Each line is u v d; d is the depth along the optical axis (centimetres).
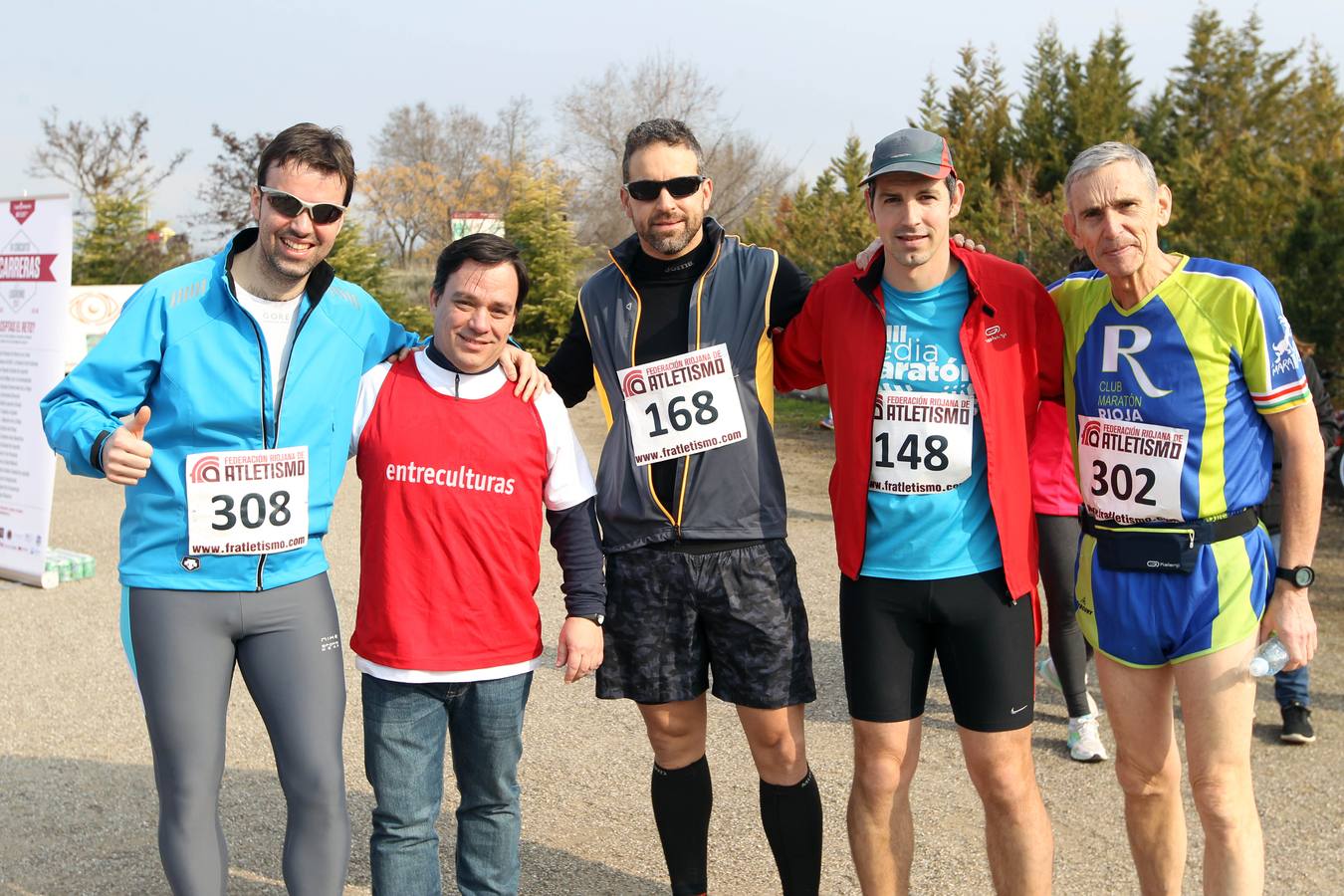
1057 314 317
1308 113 2586
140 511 282
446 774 466
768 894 358
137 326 278
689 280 332
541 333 2317
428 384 297
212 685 279
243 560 281
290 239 274
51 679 581
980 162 2317
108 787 443
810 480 1220
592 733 506
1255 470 298
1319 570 789
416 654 287
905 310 303
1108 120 2359
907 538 301
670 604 324
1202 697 294
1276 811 412
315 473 292
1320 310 1096
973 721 302
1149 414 297
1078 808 420
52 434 271
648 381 329
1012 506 300
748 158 4009
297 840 285
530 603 303
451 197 5297
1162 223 302
